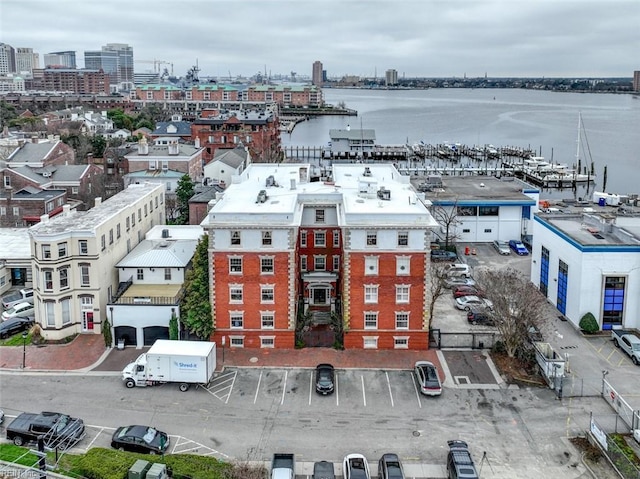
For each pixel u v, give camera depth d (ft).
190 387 204.85
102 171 474.49
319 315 251.80
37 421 171.94
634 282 242.78
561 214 296.51
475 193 389.39
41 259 232.12
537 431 180.14
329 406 193.77
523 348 221.87
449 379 210.18
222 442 174.70
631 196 390.42
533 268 297.12
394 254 226.17
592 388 204.03
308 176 313.94
